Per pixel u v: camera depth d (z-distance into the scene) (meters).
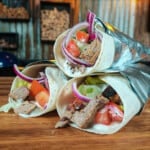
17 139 0.41
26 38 1.69
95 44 0.45
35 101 0.50
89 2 1.74
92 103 0.44
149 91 0.46
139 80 0.45
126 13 1.82
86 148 0.39
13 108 0.50
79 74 0.46
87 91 0.46
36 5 1.66
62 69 0.48
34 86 0.50
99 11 1.77
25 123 0.46
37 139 0.41
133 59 0.47
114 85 0.44
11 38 1.66
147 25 1.86
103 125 0.44
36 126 0.45
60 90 0.47
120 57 0.46
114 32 0.47
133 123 0.47
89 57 0.45
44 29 1.67
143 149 0.39
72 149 0.39
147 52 0.49
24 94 0.50
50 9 1.67
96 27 0.46
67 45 0.47
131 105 0.43
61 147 0.39
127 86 0.44
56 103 0.48
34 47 1.71
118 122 0.44
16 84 0.53
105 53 0.44
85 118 0.43
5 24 1.65
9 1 1.59
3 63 1.20
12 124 0.45
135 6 1.82
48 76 0.48
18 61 1.40
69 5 1.70
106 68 0.45
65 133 0.43
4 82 0.69
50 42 1.71
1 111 0.50
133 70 0.46
